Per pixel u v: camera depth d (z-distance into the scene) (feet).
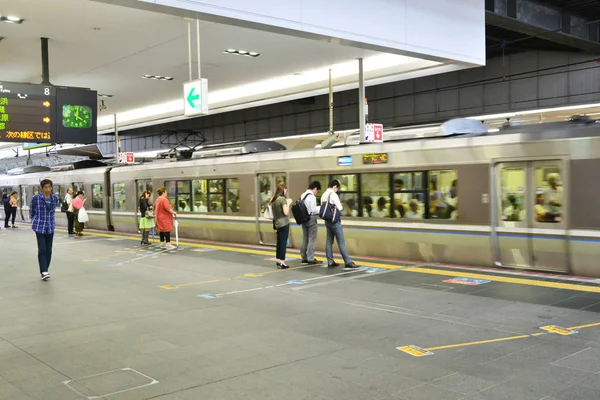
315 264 36.45
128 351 18.52
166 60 48.65
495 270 31.53
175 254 43.70
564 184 28.60
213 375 16.08
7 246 52.47
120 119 89.15
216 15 32.01
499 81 68.49
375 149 37.91
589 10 57.16
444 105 73.51
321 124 88.02
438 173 34.45
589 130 27.89
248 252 43.34
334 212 34.19
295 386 15.11
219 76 56.70
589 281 27.50
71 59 47.32
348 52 47.60
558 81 63.67
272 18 34.17
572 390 14.35
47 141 38.68
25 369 16.85
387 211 37.42
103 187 70.90
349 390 14.74
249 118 100.83
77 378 16.01
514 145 30.60
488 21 51.67
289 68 53.78
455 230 33.55
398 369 16.26
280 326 21.38
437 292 26.66
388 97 79.25
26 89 37.88
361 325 21.25
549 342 18.47
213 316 23.15
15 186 96.32
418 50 41.78
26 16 35.47
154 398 14.43
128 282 31.60
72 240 57.16
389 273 32.19
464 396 14.14
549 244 29.45
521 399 13.85
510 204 31.19
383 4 39.58
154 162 61.98
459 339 19.11
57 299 27.09
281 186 35.55
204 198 53.88
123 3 29.66
